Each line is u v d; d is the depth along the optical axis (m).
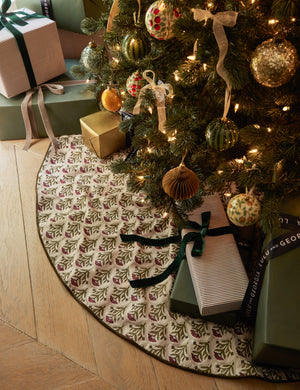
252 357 1.04
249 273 1.21
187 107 1.03
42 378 1.05
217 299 1.04
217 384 1.04
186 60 0.99
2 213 1.44
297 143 0.95
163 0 0.87
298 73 0.91
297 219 1.01
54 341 1.13
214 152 1.09
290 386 1.03
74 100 1.59
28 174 1.57
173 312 1.16
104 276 1.25
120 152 1.64
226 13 0.77
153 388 1.04
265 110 1.00
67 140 1.68
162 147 1.15
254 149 1.01
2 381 1.05
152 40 1.03
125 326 1.14
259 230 1.30
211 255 1.12
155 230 1.37
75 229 1.37
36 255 1.32
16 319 1.17
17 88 1.57
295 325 0.91
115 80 1.29
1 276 1.27
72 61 1.80
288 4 0.75
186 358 1.07
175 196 0.98
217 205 1.25
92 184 1.51
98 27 1.24
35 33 1.50
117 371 1.07
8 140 1.71
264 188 1.07
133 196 1.47
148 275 1.25
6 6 1.53
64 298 1.21
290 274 0.97
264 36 0.88
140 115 1.23
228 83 0.83
